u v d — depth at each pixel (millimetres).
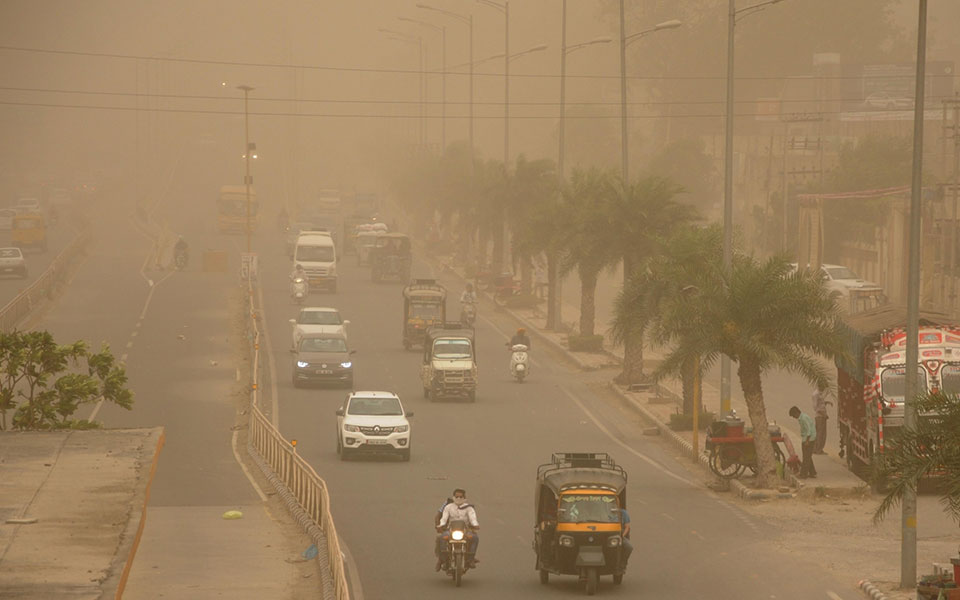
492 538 86250
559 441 128625
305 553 76625
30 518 50406
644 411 142250
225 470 116188
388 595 70438
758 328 102750
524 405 149500
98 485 56031
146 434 68500
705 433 129125
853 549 82688
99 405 147875
